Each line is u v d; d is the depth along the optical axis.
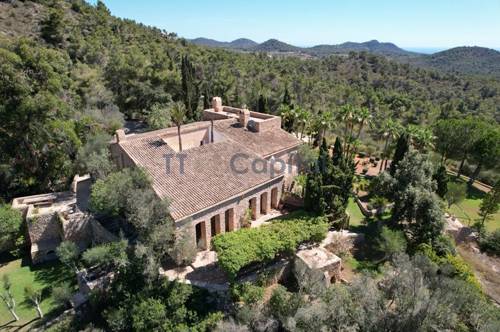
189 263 27.70
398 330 20.70
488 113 119.12
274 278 27.66
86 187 40.25
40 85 41.12
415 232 32.44
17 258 33.91
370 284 23.88
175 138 40.19
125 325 23.05
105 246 28.06
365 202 43.00
